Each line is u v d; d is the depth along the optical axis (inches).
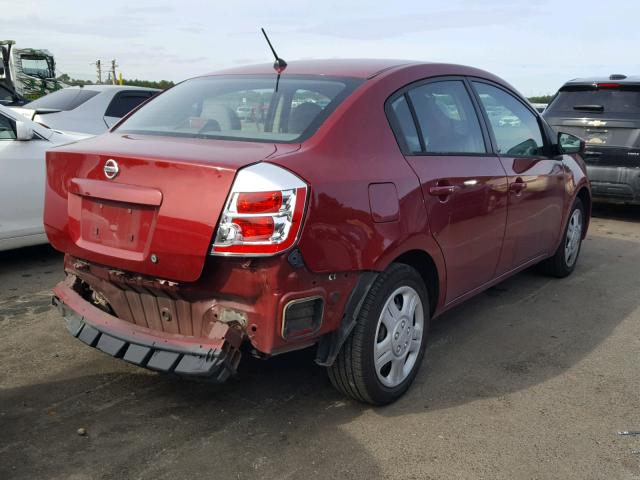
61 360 149.9
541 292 211.9
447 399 136.3
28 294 196.9
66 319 130.1
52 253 245.1
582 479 109.5
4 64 961.5
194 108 140.0
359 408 131.4
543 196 189.0
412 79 143.5
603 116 316.8
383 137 129.0
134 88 384.5
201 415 127.0
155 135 132.4
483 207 154.1
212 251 104.0
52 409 127.7
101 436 118.6
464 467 112.0
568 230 221.0
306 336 111.0
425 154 138.7
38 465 109.3
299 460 112.8
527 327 180.4
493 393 139.6
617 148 311.9
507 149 173.3
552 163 196.7
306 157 112.2
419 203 130.6
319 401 133.7
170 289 111.3
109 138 132.6
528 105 193.3
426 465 112.3
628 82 314.0
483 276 163.9
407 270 130.1
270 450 115.6
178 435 119.6
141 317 120.6
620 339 172.9
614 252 269.3
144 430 121.0
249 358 153.3
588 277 230.7
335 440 119.3
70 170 123.0
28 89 975.6
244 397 134.6
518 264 184.1
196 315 112.2
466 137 156.0
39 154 223.3
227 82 147.6
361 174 118.6
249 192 101.8
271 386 139.6
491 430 124.2
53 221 128.5
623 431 125.0
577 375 149.9
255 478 107.5
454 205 142.0
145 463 110.7
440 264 141.3
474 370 151.2
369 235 117.6
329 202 109.9
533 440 121.1
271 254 102.2
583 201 233.5
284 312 105.7
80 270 127.3
